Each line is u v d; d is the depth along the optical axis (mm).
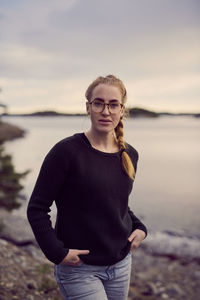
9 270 4930
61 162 2162
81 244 2250
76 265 2271
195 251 10727
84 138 2277
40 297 4379
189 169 33500
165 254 10352
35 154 45094
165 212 16547
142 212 16594
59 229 2299
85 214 2236
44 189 2201
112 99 2311
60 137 88250
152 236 12406
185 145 64688
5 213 13352
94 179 2201
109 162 2289
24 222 11914
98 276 2348
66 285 2330
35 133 112188
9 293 4277
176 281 8000
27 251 6641
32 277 4969
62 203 2273
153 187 24078
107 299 2342
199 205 18062
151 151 53156
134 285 7453
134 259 9820
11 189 11523
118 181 2297
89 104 2389
